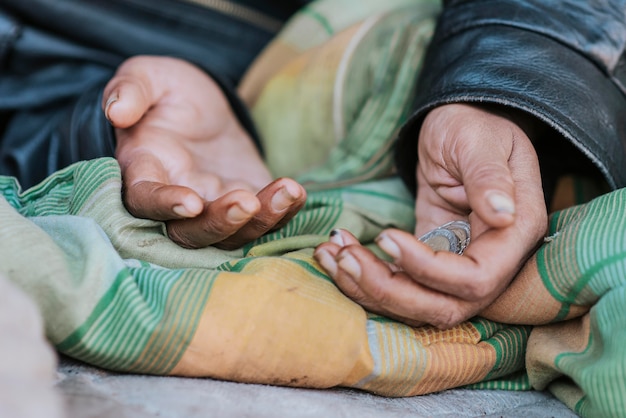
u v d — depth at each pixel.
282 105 0.86
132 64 0.73
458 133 0.61
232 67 0.98
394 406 0.55
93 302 0.52
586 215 0.58
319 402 0.53
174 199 0.56
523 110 0.62
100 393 0.50
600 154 0.63
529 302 0.58
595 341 0.56
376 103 0.79
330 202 0.70
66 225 0.58
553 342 0.59
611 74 0.67
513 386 0.62
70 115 0.75
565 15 0.68
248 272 0.56
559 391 0.60
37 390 0.40
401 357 0.55
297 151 0.84
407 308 0.55
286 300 0.54
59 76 0.91
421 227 0.67
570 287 0.57
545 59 0.66
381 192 0.75
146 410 0.49
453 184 0.63
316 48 0.88
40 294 0.52
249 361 0.53
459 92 0.64
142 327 0.52
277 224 0.63
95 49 0.94
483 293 0.54
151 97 0.70
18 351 0.42
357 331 0.55
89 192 0.61
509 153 0.60
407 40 0.79
